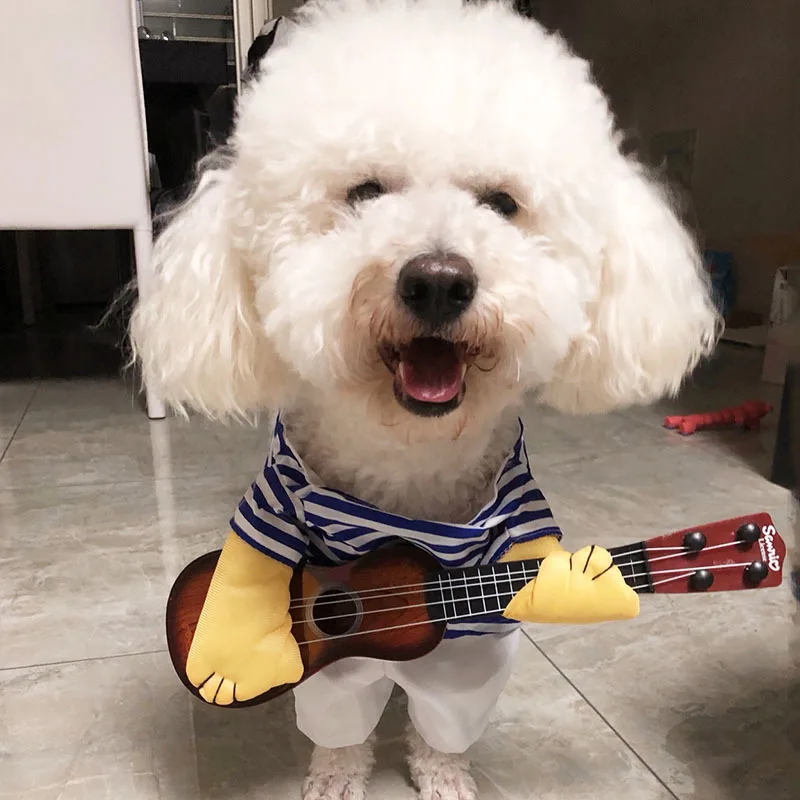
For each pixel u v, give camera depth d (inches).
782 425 72.9
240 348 35.5
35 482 74.9
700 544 31.9
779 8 116.9
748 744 41.9
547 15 169.3
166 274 36.7
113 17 82.0
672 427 90.3
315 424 35.0
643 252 35.2
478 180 31.9
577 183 32.4
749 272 128.0
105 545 62.1
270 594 31.6
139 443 86.1
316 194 31.9
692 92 135.0
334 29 34.1
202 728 43.3
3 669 47.2
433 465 33.9
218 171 36.7
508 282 29.2
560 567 30.7
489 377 30.8
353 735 37.4
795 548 38.7
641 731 43.1
